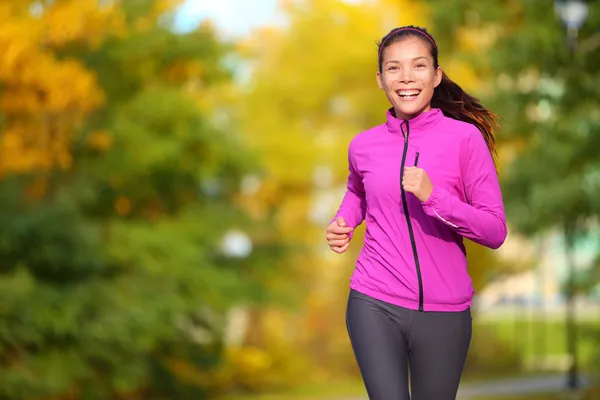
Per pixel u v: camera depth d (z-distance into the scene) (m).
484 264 35.03
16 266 19.70
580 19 14.51
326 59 35.28
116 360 20.72
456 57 23.89
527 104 20.73
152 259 23.73
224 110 32.62
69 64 20.88
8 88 19.73
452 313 3.92
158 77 26.45
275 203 36.66
